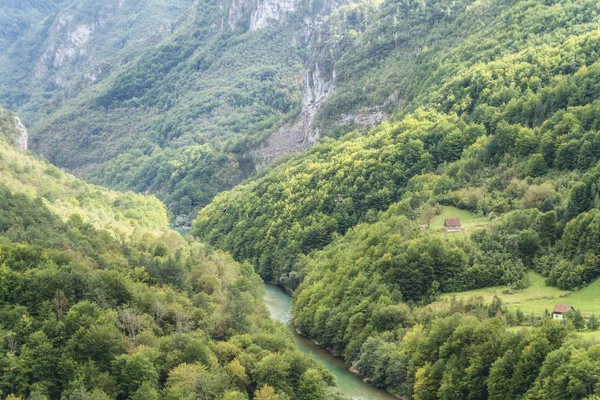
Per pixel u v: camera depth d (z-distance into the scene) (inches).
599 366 4879.4
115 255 7209.6
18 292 5802.2
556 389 4972.9
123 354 5423.2
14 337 5398.6
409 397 6151.6
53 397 5191.9
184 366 5487.2
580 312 6156.5
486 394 5565.9
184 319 6230.3
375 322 7042.3
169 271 7111.2
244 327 6589.6
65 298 5816.9
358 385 6545.3
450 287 7362.2
